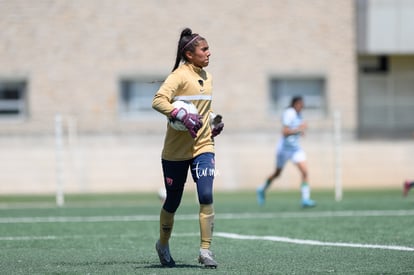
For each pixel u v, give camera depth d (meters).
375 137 106.00
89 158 83.06
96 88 95.94
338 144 66.44
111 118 96.12
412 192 77.94
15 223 44.53
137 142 96.69
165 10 96.12
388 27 97.50
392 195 72.81
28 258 28.45
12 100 95.56
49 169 82.31
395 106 106.50
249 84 97.38
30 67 95.31
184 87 24.11
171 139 24.27
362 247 30.16
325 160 85.88
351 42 97.88
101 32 95.81
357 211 50.53
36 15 95.19
